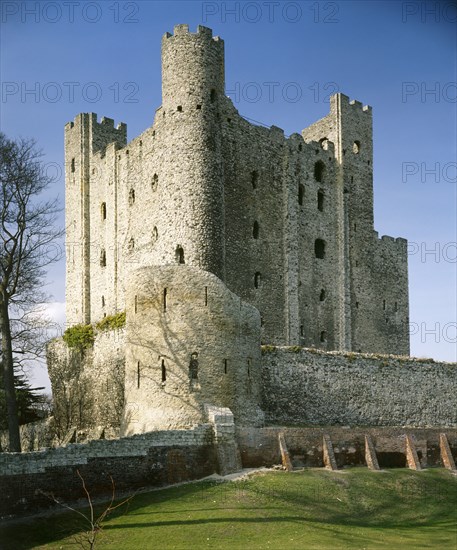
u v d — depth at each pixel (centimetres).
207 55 5403
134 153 5969
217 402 4209
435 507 3838
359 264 6575
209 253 5197
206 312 4297
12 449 4031
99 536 2953
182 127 5306
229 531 2969
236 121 5722
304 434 4119
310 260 6166
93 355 5462
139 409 4234
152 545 2833
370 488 3881
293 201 6075
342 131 6594
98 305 6294
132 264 5853
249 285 5669
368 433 4353
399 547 2817
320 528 3091
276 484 3653
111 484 3456
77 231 6606
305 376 4941
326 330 6212
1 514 3133
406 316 6912
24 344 4659
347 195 6538
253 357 4516
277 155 6044
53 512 3244
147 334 4284
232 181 5641
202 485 3619
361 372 5222
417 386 5503
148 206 5719
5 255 4488
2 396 5666
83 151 6631
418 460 4456
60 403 5616
